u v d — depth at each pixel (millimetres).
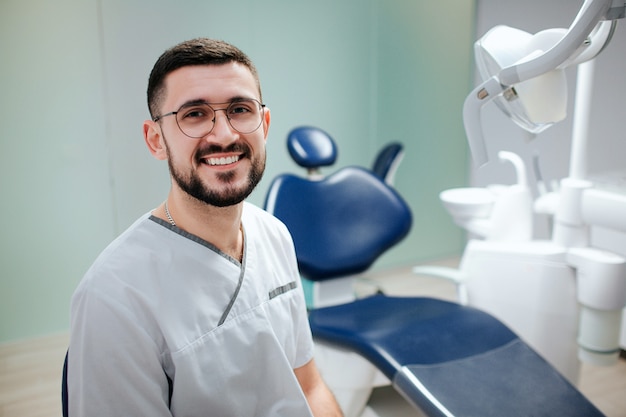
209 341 827
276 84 2730
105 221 2486
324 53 2832
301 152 1572
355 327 1386
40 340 2422
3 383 2062
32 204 2330
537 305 1517
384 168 2463
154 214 868
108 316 737
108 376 737
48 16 2189
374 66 2984
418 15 3035
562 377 1198
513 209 1614
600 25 850
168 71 772
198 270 841
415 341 1302
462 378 1174
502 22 2225
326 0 2770
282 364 905
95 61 2311
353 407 1473
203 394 814
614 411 1698
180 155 785
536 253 1498
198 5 2455
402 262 3324
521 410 1095
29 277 2391
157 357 775
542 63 827
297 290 1017
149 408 764
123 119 2420
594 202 1354
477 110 922
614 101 1541
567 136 1973
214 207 821
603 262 1333
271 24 2648
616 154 1587
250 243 932
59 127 2305
